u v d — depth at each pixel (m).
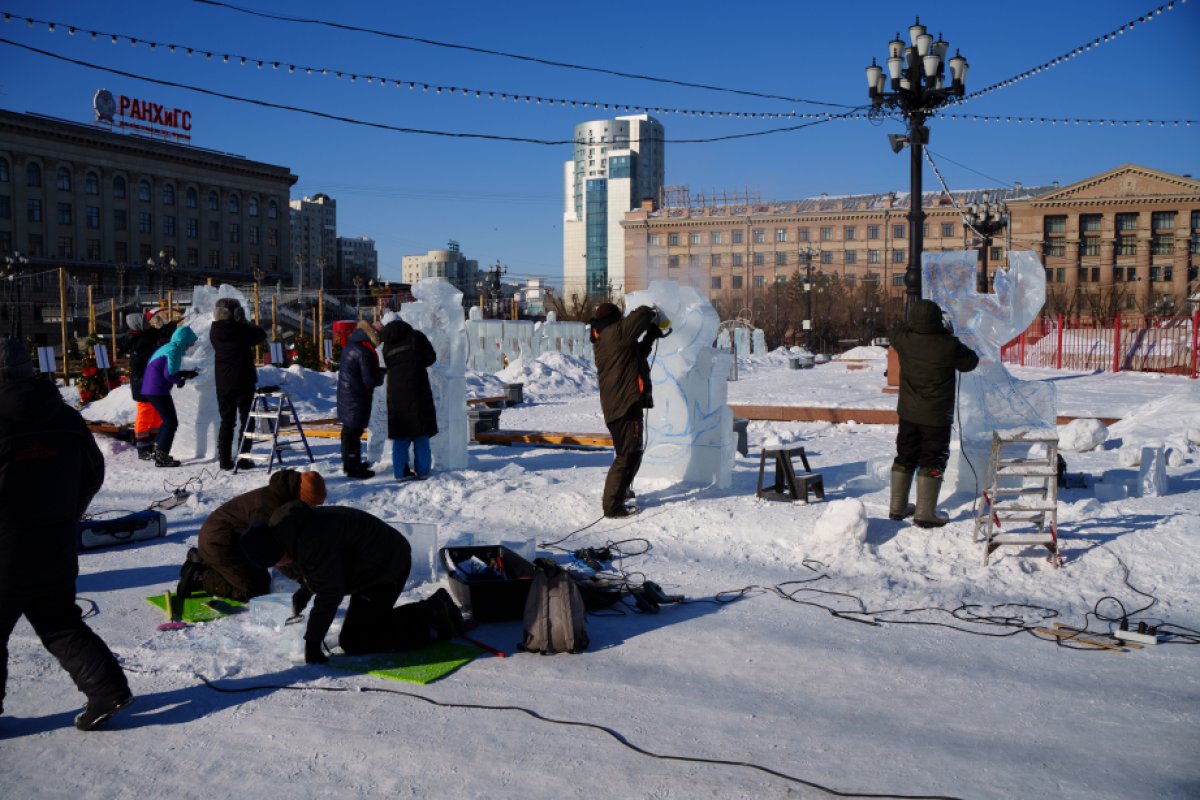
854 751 3.71
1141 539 6.52
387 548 4.85
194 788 3.48
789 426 14.52
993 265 84.50
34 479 3.90
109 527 7.13
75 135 85.62
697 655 4.82
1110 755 3.65
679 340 8.82
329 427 13.67
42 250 84.12
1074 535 6.71
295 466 10.23
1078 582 5.93
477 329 28.52
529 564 5.65
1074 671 4.56
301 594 5.30
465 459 10.11
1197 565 6.07
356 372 9.39
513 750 3.73
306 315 62.44
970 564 6.30
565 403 20.44
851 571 6.34
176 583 6.20
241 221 101.44
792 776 3.50
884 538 6.88
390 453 10.46
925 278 8.39
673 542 7.19
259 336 10.16
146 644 4.98
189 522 7.94
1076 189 83.00
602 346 7.69
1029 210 84.00
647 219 91.75
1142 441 11.42
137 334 10.73
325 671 4.61
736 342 40.50
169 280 76.31
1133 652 4.80
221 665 4.67
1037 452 8.25
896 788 3.40
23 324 64.94
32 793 3.46
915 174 18.34
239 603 5.71
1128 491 7.98
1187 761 3.59
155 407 10.31
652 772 3.54
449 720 4.03
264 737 3.88
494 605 5.37
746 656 4.80
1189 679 4.43
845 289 80.00
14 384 3.95
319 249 181.00
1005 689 4.34
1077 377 28.00
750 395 20.72
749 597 5.86
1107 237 83.12
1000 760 3.62
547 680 4.50
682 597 5.75
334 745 3.80
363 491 8.80
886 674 4.54
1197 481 8.57
